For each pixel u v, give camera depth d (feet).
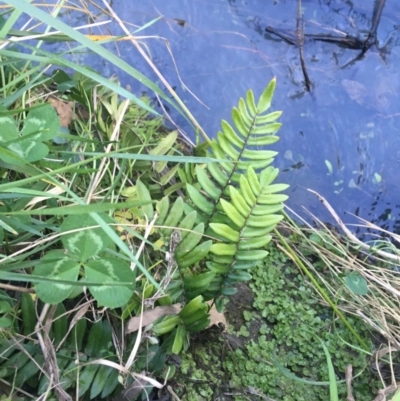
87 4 1.24
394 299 1.01
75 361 0.70
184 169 1.04
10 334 0.66
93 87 1.02
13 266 0.61
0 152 0.56
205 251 0.76
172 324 0.77
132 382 0.73
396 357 0.94
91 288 0.59
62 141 0.89
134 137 1.01
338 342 0.94
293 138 1.20
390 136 1.23
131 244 0.84
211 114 1.21
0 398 0.66
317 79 1.27
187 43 1.28
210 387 0.83
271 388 0.86
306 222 1.11
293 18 1.35
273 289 0.99
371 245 1.12
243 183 0.74
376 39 1.34
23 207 0.73
